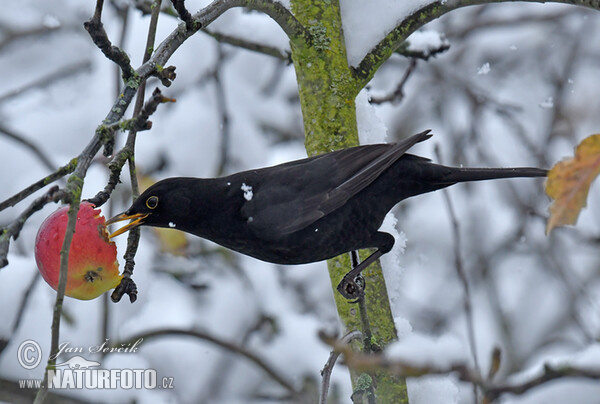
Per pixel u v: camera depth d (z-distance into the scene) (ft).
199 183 23.53
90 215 19.20
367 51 24.75
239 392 36.09
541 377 13.97
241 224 23.50
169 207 23.24
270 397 35.99
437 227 42.78
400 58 44.80
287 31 24.13
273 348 36.09
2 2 39.93
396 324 23.81
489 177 24.30
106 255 19.03
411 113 44.39
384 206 23.99
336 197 22.77
